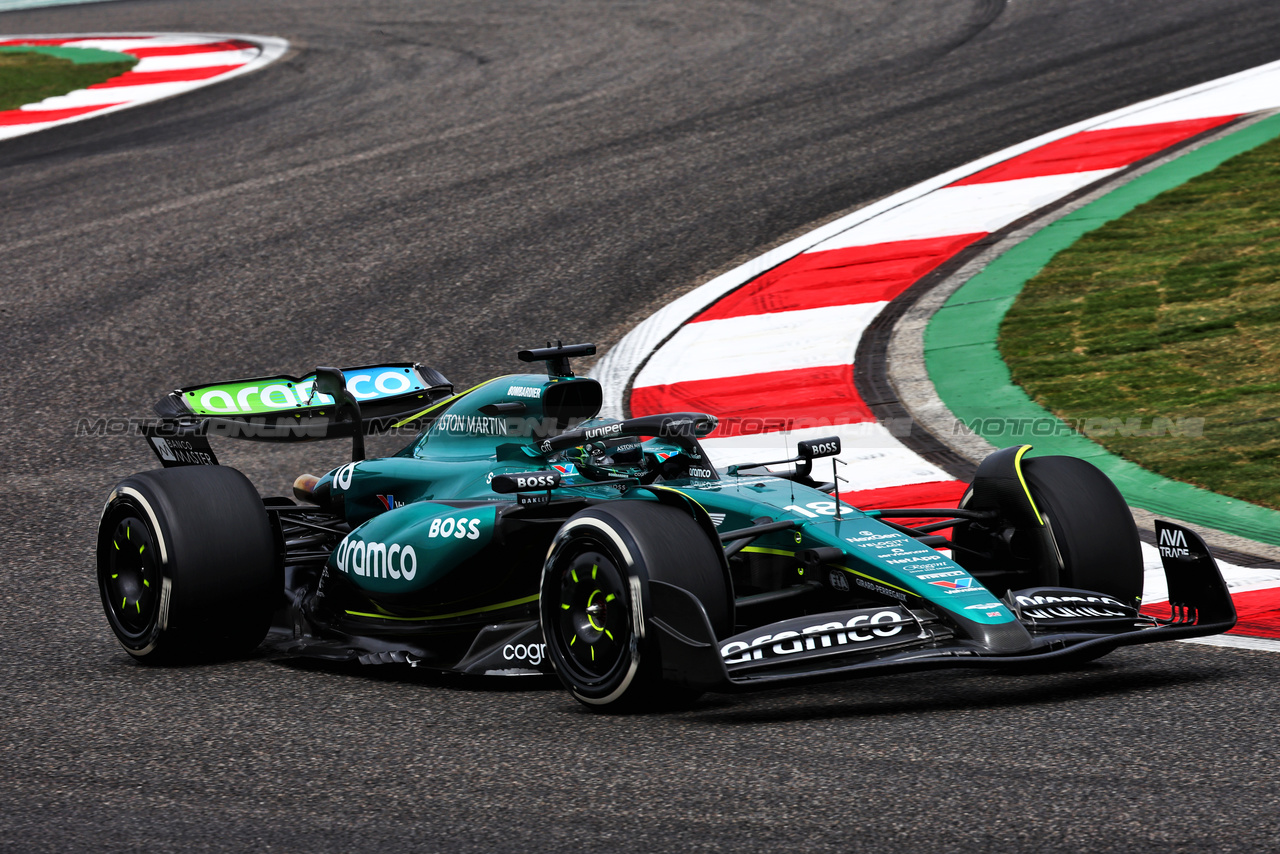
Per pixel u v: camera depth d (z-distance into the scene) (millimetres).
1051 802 12516
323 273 47781
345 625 20641
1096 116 58906
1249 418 29531
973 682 17375
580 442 19547
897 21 84188
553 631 16844
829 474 27969
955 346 36281
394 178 59750
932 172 53812
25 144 73000
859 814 12375
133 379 39281
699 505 16078
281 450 34594
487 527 18312
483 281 45812
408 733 15680
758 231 48844
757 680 14617
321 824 12750
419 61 86688
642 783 13438
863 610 15992
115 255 51656
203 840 12477
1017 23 79562
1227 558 22906
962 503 19766
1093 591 17594
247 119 74438
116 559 20312
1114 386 32438
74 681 18812
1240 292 37344
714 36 85625
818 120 63250
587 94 73250
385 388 23906
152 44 100750
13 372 40375
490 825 12516
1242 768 13297
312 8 111188
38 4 127625
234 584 19547
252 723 16391
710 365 36375
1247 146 51031
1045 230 45156
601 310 42375
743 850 11680
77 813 13344
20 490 31031
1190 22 74312
